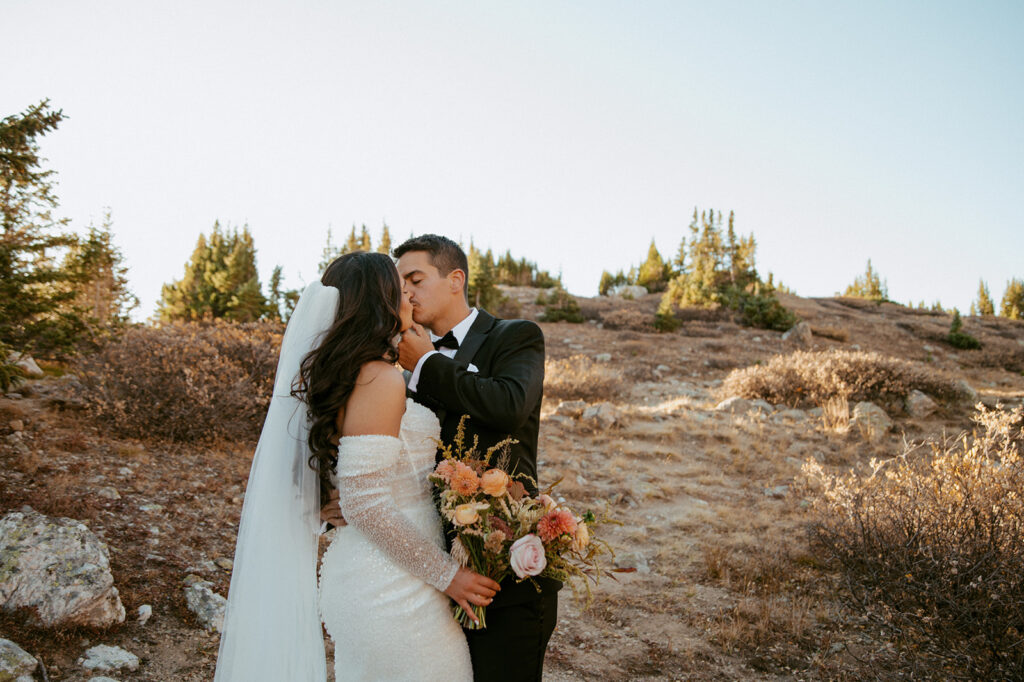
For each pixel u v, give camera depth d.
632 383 16.09
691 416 11.07
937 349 25.25
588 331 25.98
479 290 31.92
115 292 12.55
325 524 2.21
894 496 4.89
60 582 3.29
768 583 5.00
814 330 26.34
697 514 6.56
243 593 2.05
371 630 1.94
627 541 5.95
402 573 1.99
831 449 9.28
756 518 6.45
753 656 4.02
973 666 3.47
